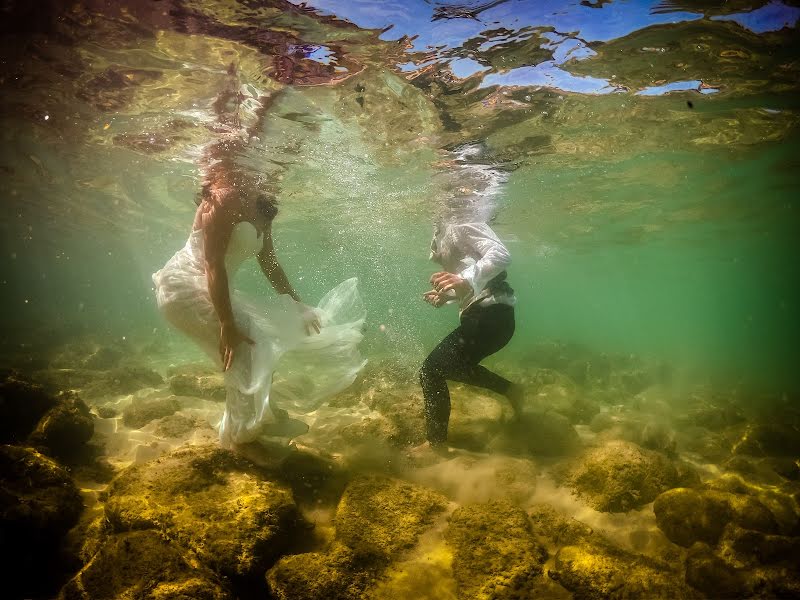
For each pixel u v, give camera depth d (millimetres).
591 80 3135
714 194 6664
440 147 4223
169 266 2102
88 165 5387
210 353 2094
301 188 5664
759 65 3004
